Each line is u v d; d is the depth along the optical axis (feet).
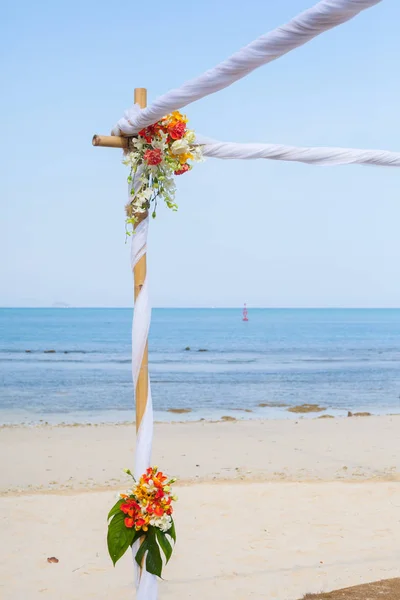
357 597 16.81
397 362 122.42
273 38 10.21
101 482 30.99
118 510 13.43
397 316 540.11
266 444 41.29
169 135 13.87
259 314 588.50
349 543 21.22
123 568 19.36
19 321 339.36
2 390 79.87
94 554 20.33
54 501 25.40
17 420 57.06
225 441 42.39
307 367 112.78
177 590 17.63
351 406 68.44
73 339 187.52
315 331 249.75
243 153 14.38
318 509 24.63
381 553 20.36
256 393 79.46
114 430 48.19
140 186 14.07
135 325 13.99
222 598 17.13
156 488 13.17
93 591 17.71
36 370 103.35
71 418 58.54
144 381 13.96
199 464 35.01
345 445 40.88
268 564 19.48
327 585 17.90
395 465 34.78
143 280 14.16
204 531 22.27
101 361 119.34
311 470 33.45
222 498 25.88
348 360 126.52
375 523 23.09
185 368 109.91
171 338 196.85
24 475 32.40
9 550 20.48
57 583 18.19
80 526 22.70
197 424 50.57
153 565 13.15
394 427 48.96
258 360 125.59
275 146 14.40
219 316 492.54
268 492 26.68
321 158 14.66
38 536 21.71
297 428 48.34
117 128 14.30
